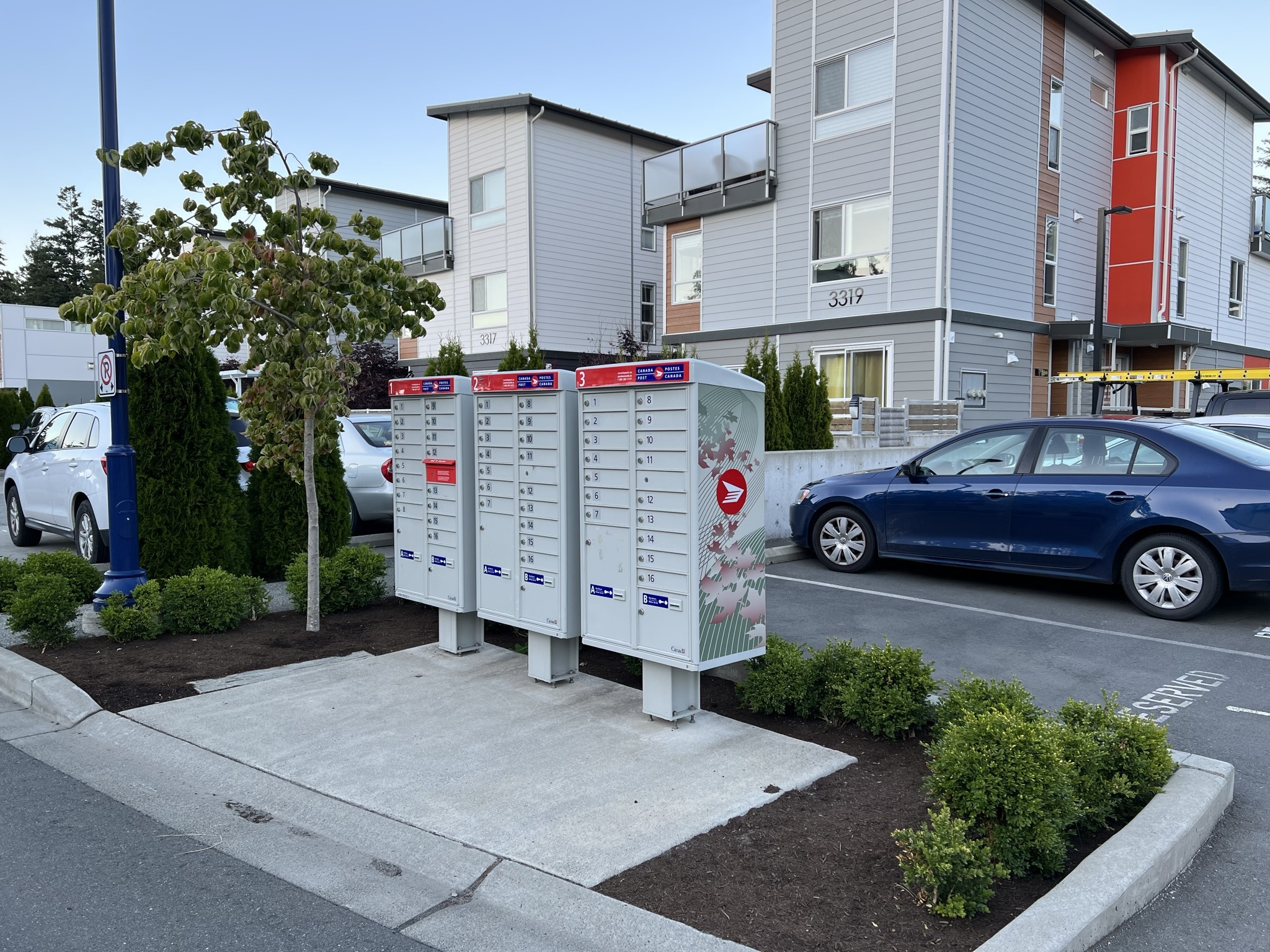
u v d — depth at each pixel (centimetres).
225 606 673
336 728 489
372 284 668
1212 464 730
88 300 578
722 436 465
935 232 1673
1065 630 714
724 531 470
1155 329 2031
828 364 1888
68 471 1004
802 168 1892
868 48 1755
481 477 572
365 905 332
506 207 2673
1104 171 2106
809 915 310
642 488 475
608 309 2816
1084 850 358
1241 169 2550
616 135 2805
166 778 441
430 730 483
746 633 491
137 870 358
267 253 639
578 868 342
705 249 2111
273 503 855
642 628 483
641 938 300
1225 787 391
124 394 707
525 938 308
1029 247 1870
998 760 342
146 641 653
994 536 831
